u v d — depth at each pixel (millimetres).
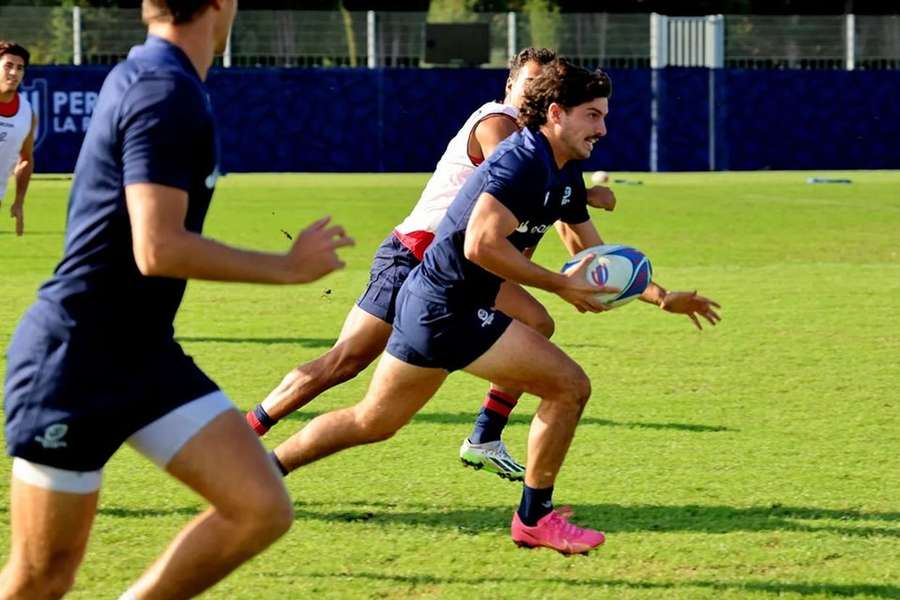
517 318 22969
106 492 22141
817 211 81875
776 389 31219
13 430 13195
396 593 17594
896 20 123562
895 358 35156
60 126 109938
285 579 18078
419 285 18297
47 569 13547
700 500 22016
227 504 13273
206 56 13602
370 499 22016
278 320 41500
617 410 28875
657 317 41844
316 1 151500
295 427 27328
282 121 114688
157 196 12539
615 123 118188
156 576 13430
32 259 56406
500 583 18000
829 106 120250
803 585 17938
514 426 27750
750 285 49219
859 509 21547
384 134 116000
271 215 77000
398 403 18922
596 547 18656
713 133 119562
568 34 122062
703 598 17422
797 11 165750
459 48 120750
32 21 114562
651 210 82188
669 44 122438
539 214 18422
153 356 13344
